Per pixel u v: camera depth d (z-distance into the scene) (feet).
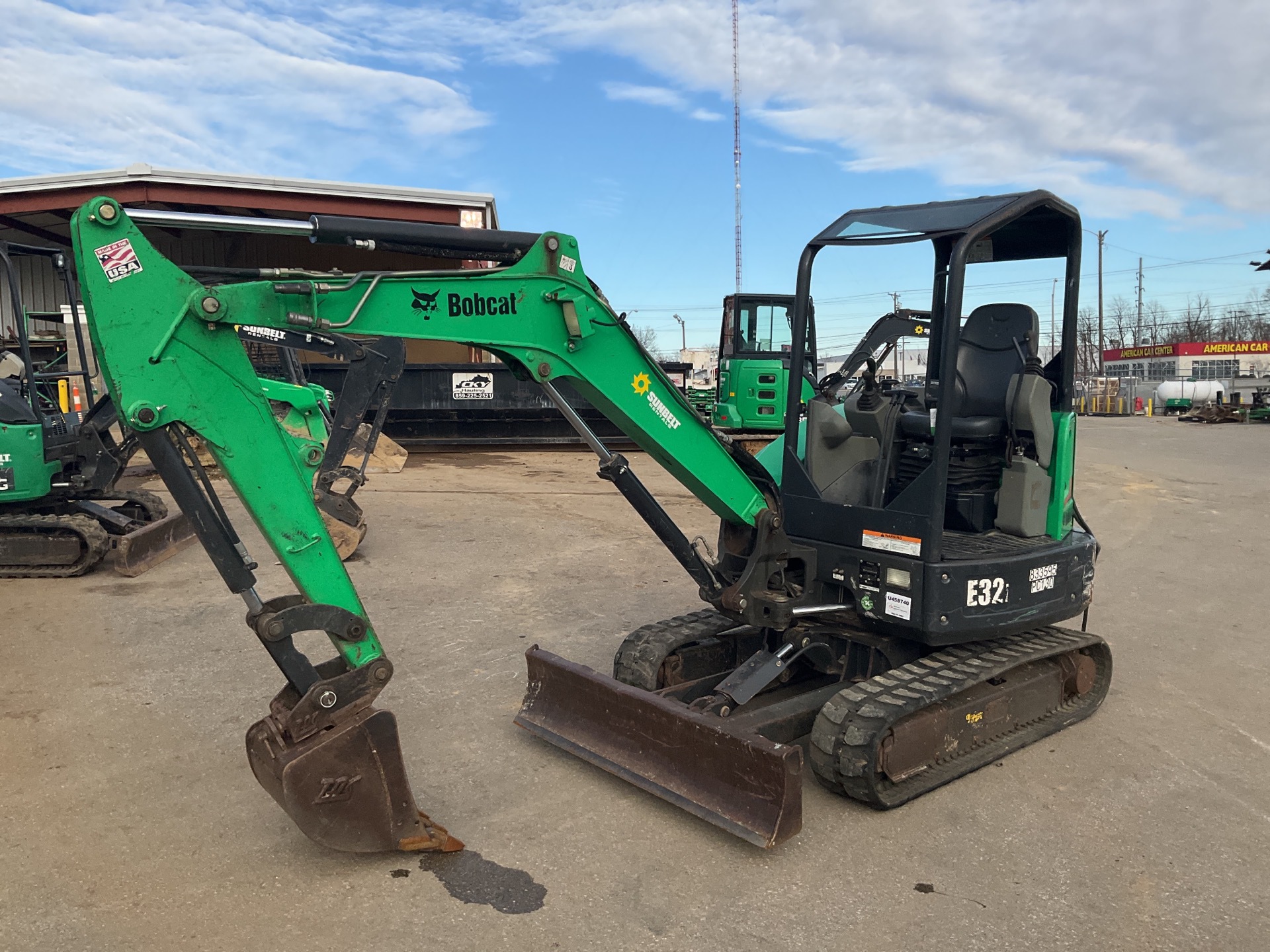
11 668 17.39
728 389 47.65
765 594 13.79
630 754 12.91
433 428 52.95
